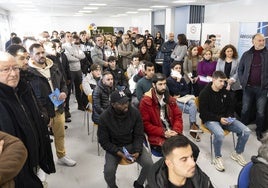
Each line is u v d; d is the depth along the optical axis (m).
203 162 3.01
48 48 3.69
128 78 4.58
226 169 2.85
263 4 7.77
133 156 2.31
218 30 7.48
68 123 4.23
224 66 4.08
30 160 1.57
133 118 2.46
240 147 2.95
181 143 1.35
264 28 6.08
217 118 2.97
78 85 4.80
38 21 16.97
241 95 4.09
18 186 1.39
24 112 1.58
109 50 5.87
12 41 3.97
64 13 15.66
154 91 2.69
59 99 2.52
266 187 1.45
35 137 1.64
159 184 1.41
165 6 11.23
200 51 4.91
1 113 1.40
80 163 2.97
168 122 2.79
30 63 2.44
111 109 2.42
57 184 2.57
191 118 3.63
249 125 3.99
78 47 5.05
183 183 1.43
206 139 3.62
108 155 2.37
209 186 1.46
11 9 13.29
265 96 3.52
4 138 1.11
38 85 2.38
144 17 16.88
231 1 8.90
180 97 3.85
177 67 3.88
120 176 2.72
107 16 18.62
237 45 6.96
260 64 3.46
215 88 3.00
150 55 6.59
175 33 11.96
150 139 2.58
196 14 10.69
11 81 1.48
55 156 3.10
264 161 1.53
